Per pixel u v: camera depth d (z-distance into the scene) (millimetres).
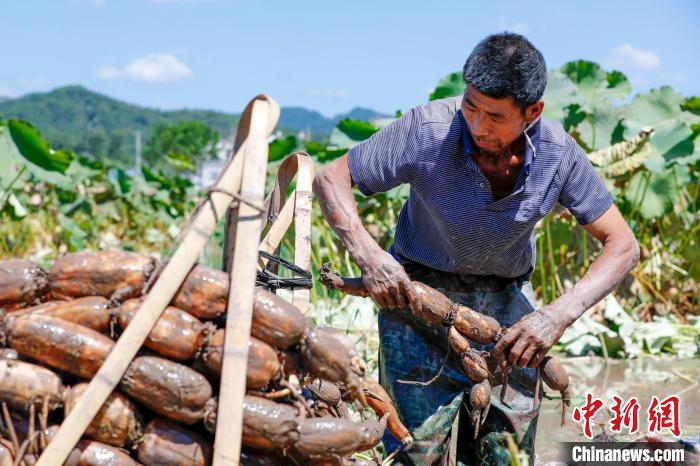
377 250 3023
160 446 2354
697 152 7508
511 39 2762
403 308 3240
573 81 7797
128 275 2393
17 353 2361
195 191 14484
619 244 3117
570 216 6832
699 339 6316
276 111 2545
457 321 3025
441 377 3299
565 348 6074
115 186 11984
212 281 2375
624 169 6543
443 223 3119
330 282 3154
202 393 2330
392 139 3098
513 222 3062
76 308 2352
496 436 3314
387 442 3348
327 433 2428
